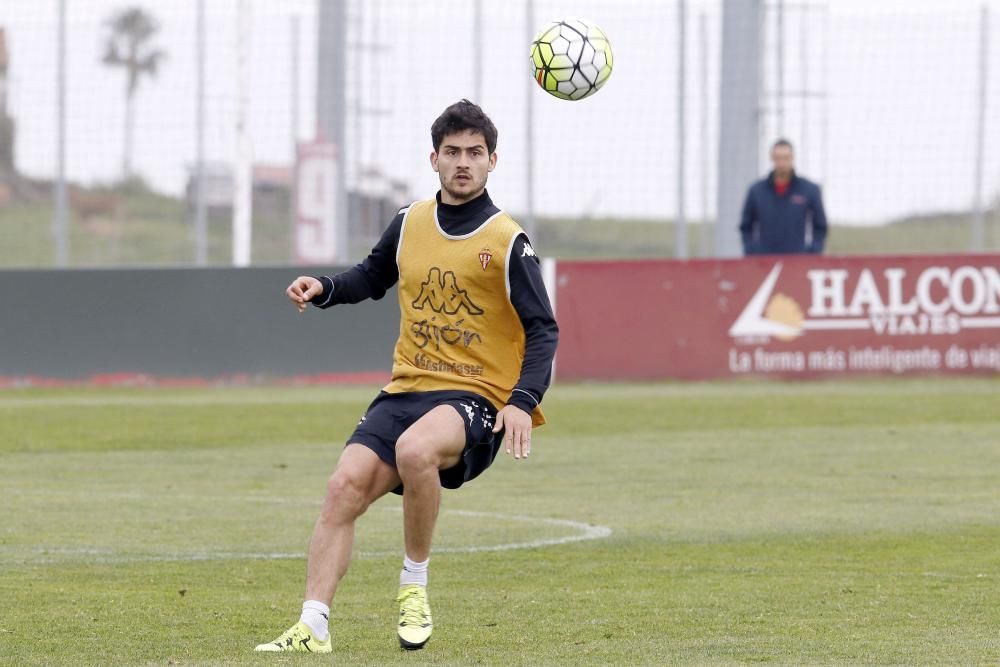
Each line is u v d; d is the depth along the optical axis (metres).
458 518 34.22
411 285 21.16
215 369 70.62
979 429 51.84
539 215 88.44
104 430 53.34
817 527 32.59
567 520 33.88
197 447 48.78
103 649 20.44
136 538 31.41
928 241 90.25
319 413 58.59
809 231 70.00
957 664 19.23
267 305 70.62
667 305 70.19
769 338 69.88
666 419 55.72
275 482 40.75
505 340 21.06
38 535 31.75
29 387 70.62
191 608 23.73
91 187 111.06
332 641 21.11
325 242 82.44
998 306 69.81
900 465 43.28
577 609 23.62
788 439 49.75
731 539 31.08
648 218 89.06
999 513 34.47
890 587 25.50
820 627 22.02
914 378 69.69
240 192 83.62
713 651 20.23
